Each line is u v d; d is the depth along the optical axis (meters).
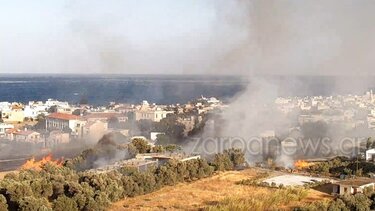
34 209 66.44
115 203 77.81
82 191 73.25
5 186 71.69
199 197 81.38
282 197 76.69
